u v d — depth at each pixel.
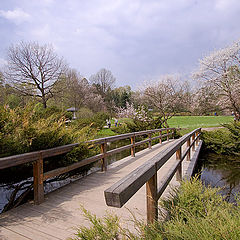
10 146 2.61
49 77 21.48
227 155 9.16
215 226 1.37
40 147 2.92
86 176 4.02
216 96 13.96
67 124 4.30
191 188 2.47
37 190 2.63
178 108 16.38
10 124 2.70
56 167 3.39
